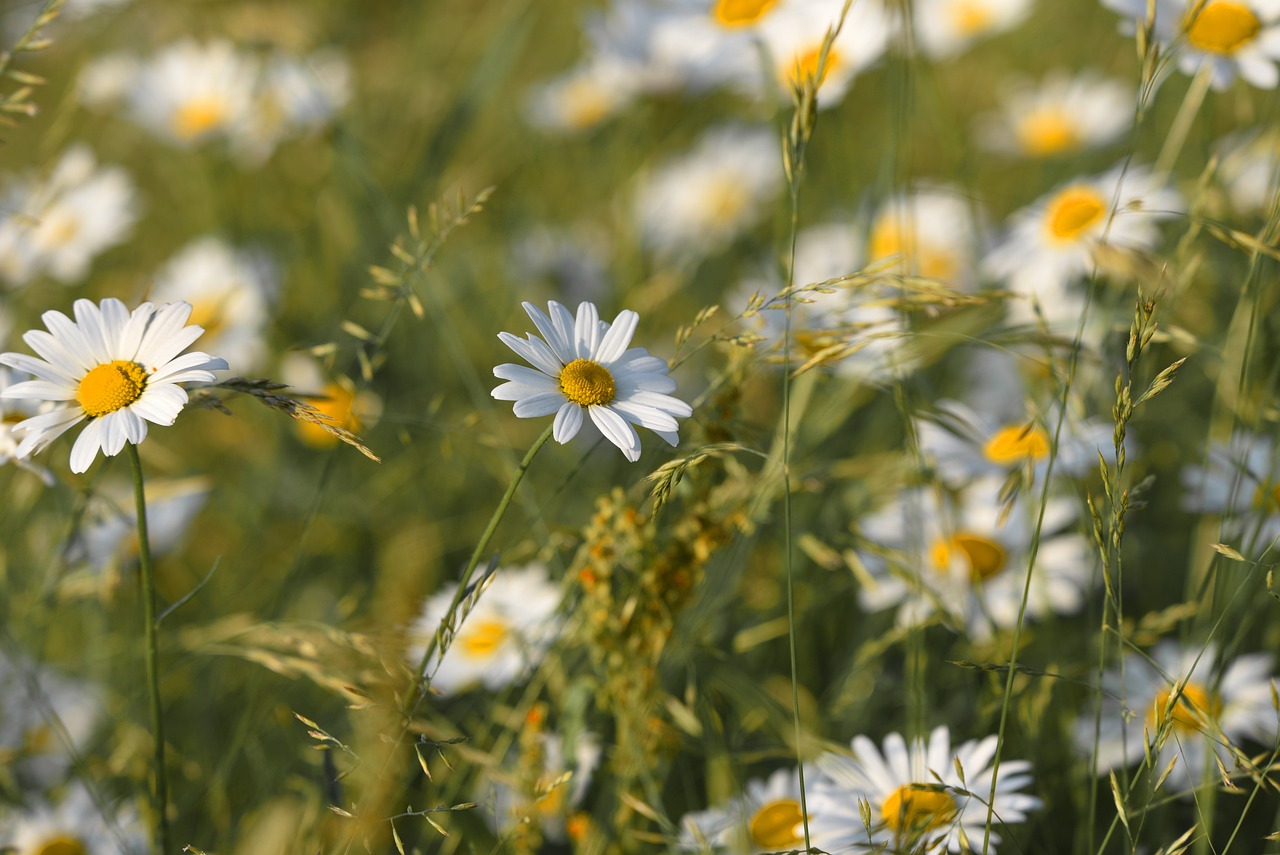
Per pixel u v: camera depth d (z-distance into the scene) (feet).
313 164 6.63
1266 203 4.25
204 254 5.79
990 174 6.81
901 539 4.29
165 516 4.56
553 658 4.05
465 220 4.04
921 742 3.93
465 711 4.23
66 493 4.40
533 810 3.86
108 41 7.12
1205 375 4.76
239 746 4.18
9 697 4.28
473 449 5.03
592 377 3.71
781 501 4.31
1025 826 4.05
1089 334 4.32
